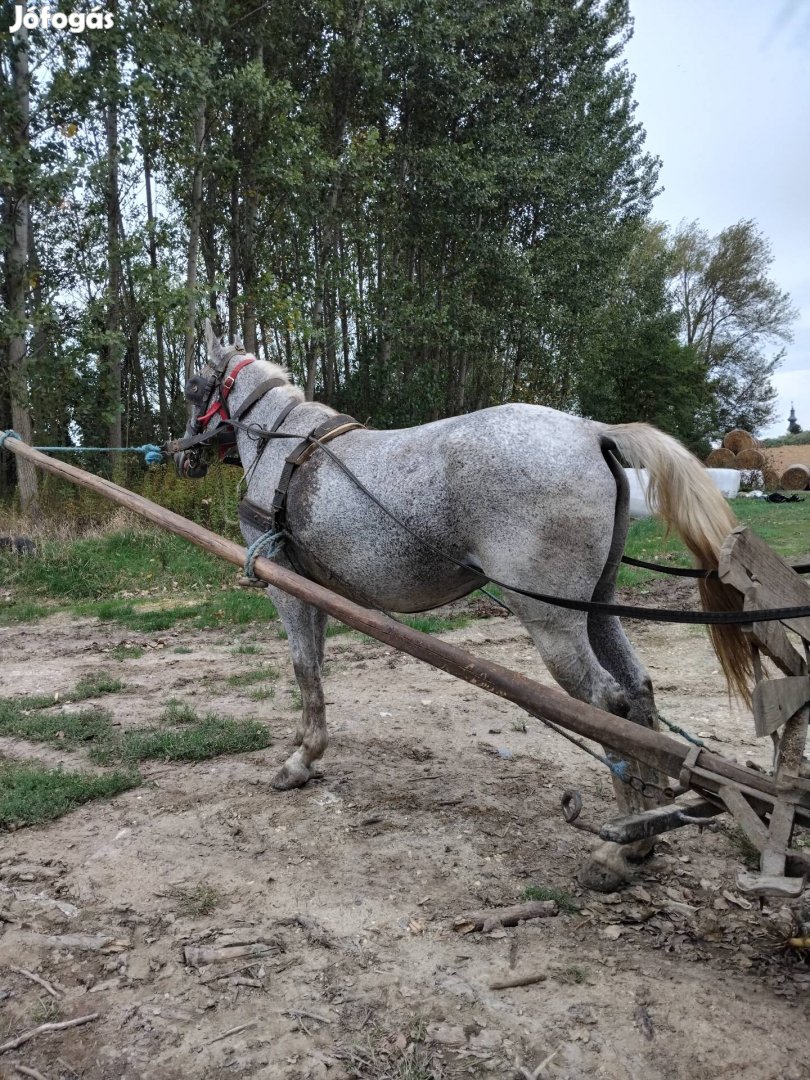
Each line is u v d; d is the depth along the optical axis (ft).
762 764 14.55
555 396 89.35
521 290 72.18
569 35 76.69
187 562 37.99
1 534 38.96
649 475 9.83
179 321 48.08
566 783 14.24
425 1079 7.22
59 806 13.15
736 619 7.91
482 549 10.44
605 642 11.34
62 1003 8.43
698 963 8.94
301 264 60.03
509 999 8.34
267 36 56.49
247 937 9.50
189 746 15.66
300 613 13.52
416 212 70.38
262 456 13.46
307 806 13.23
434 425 11.42
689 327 170.30
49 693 20.66
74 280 57.00
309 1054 7.60
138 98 43.75
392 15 60.90
